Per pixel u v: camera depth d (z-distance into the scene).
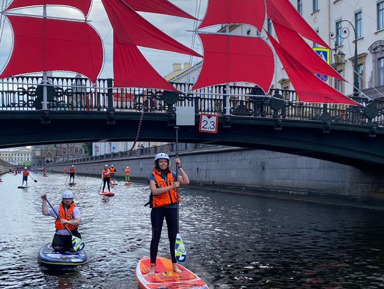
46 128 17.34
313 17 41.09
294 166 32.69
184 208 25.33
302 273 11.09
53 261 11.37
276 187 34.75
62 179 74.56
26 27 18.31
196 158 49.38
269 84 22.47
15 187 48.19
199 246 14.17
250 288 9.85
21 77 17.12
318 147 21.23
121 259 12.45
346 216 21.52
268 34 20.97
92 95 17.77
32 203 28.47
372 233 16.55
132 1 19.28
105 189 44.31
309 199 30.88
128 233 16.61
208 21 21.62
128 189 44.59
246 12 22.02
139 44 19.11
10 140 16.91
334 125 20.80
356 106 22.31
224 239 15.34
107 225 18.59
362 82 35.59
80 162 115.75
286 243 14.67
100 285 10.00
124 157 76.12
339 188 28.39
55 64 18.72
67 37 18.88
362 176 26.61
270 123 19.70
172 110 18.50
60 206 12.28
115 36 19.02
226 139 19.77
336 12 38.28
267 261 12.26
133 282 10.21
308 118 20.73
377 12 34.09
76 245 12.07
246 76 22.03
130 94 18.38
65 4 18.78
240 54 21.97
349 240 15.20
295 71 20.89
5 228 17.84
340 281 10.45
